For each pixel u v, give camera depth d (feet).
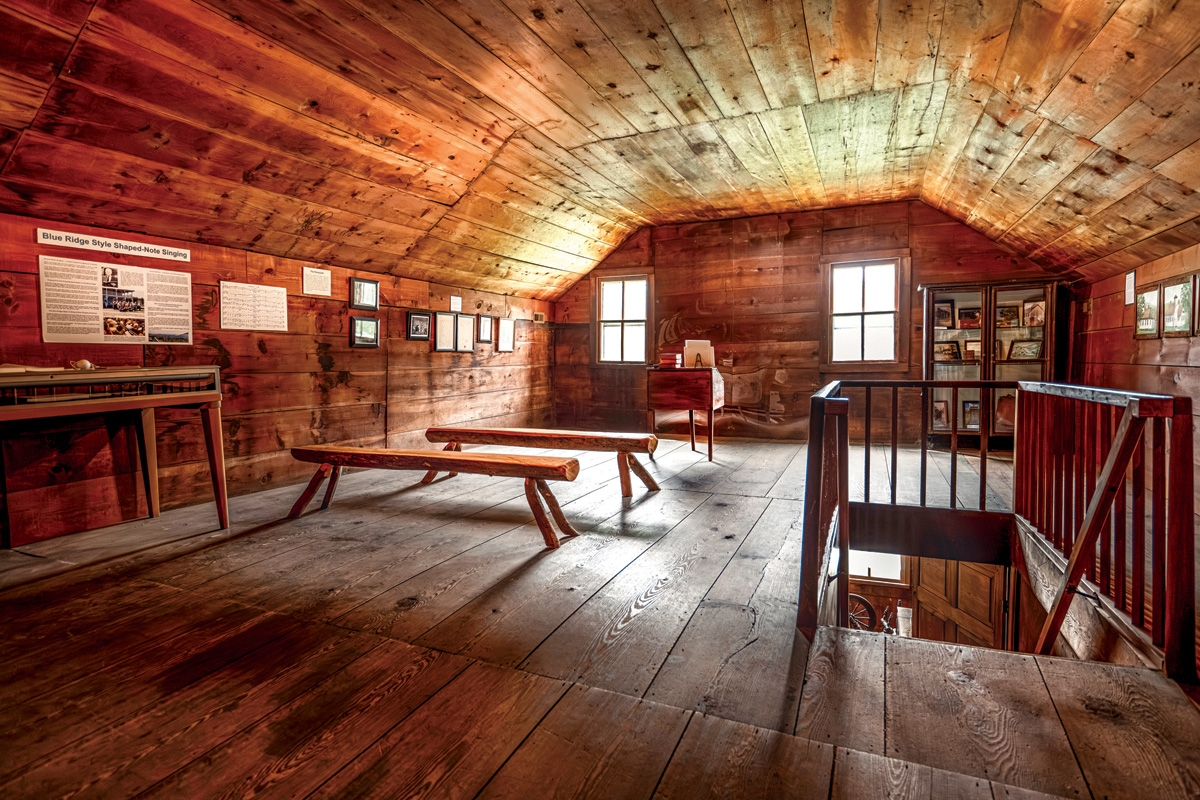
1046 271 17.90
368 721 5.10
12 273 9.65
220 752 4.70
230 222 12.29
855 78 10.93
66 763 4.57
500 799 4.18
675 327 22.91
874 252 20.01
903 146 14.46
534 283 22.53
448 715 5.18
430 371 18.86
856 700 5.35
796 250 21.06
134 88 8.73
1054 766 4.45
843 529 8.05
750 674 5.83
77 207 10.10
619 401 24.13
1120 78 7.72
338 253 15.23
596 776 4.41
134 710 5.26
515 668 5.97
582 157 15.19
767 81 11.16
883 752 4.64
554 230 19.81
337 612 7.30
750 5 8.78
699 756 4.61
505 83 11.12
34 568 8.84
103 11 7.57
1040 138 10.67
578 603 7.55
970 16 8.48
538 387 24.25
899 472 15.90
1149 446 12.55
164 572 8.66
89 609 7.40
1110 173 10.24
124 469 11.40
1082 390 8.04
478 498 13.23
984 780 4.31
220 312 12.83
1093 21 7.12
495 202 16.57
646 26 9.30
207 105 9.60
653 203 19.83
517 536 10.37
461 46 9.76
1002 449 18.58
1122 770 4.40
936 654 6.18
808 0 8.59
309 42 9.32
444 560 9.13
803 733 4.89
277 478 14.29
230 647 6.42
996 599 16.25
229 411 13.17
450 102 11.80
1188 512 5.53
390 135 12.21
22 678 5.81
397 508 12.35
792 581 8.27
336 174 12.49
